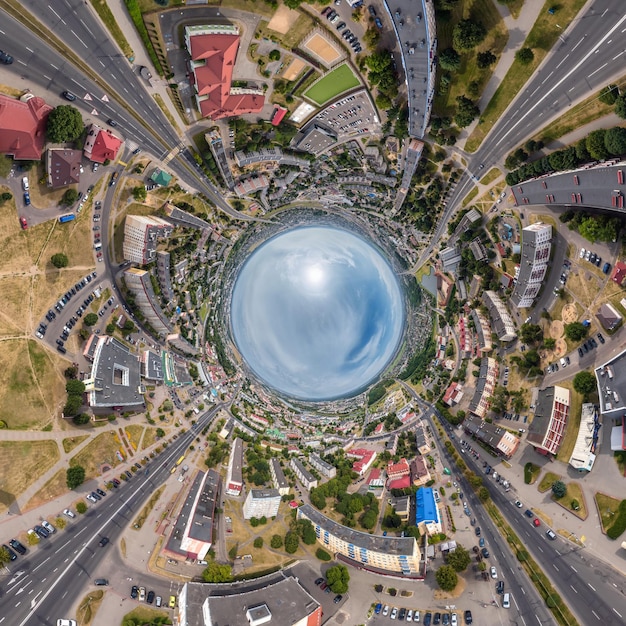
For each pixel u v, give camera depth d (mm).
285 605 158125
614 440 161125
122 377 182125
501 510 183375
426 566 175375
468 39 150125
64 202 162750
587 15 145375
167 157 173875
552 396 172500
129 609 162875
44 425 167000
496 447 186625
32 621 156375
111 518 173750
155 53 156875
